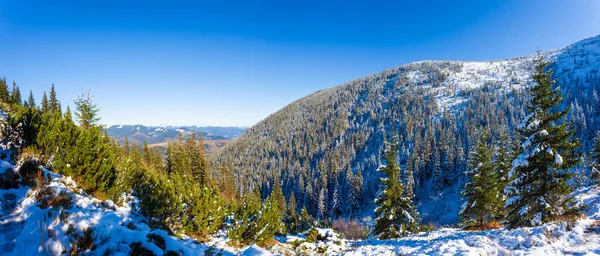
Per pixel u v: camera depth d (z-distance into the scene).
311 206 100.12
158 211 10.12
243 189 116.75
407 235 24.44
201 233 11.07
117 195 10.39
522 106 148.12
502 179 25.80
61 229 6.84
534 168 16.17
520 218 16.41
